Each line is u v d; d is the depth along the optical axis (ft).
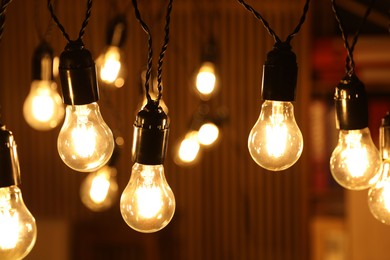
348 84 4.46
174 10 12.46
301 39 12.28
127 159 12.59
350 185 4.47
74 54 4.18
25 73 12.76
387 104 11.41
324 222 11.53
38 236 12.71
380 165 4.47
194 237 12.80
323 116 12.12
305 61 12.22
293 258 12.69
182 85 12.51
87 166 4.18
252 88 12.54
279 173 12.60
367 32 11.59
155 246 11.88
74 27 12.51
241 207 12.74
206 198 12.76
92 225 12.15
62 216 12.85
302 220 12.57
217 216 12.77
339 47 11.97
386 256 10.61
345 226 11.41
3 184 3.97
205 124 9.25
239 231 12.77
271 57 4.21
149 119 4.11
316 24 12.41
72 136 4.15
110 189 8.87
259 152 4.18
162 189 4.12
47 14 12.60
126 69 12.45
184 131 12.57
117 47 7.99
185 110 12.55
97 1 12.46
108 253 12.34
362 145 4.47
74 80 4.18
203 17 12.45
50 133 12.84
